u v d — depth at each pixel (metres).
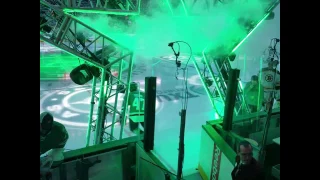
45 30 5.81
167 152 8.09
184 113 4.16
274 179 4.29
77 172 4.82
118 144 5.34
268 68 6.04
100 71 7.38
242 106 7.83
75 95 16.47
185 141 9.01
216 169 5.23
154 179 4.75
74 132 10.62
